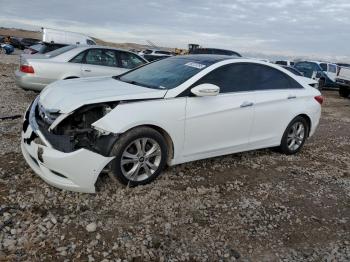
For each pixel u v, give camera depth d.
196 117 4.64
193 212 3.96
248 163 5.64
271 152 6.34
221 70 5.07
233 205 4.22
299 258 3.38
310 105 6.24
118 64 9.77
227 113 4.98
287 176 5.32
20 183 4.15
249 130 5.39
